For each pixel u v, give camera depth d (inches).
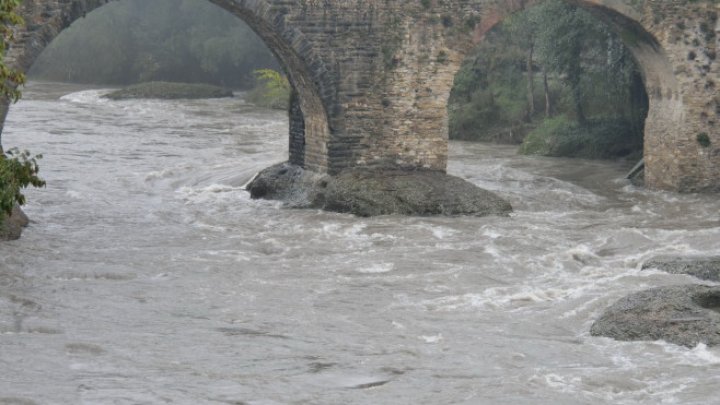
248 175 1903.3
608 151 2400.3
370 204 1589.6
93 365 879.7
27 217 1504.7
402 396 820.0
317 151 1711.4
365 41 1664.6
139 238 1423.5
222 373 869.2
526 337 994.7
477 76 3048.7
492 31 3157.0
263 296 1141.1
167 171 1988.2
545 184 1956.2
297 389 832.3
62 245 1357.0
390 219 1563.7
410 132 1706.4
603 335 995.3
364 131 1686.8
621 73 2353.6
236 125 3006.9
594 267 1302.9
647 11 1806.1
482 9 1711.4
